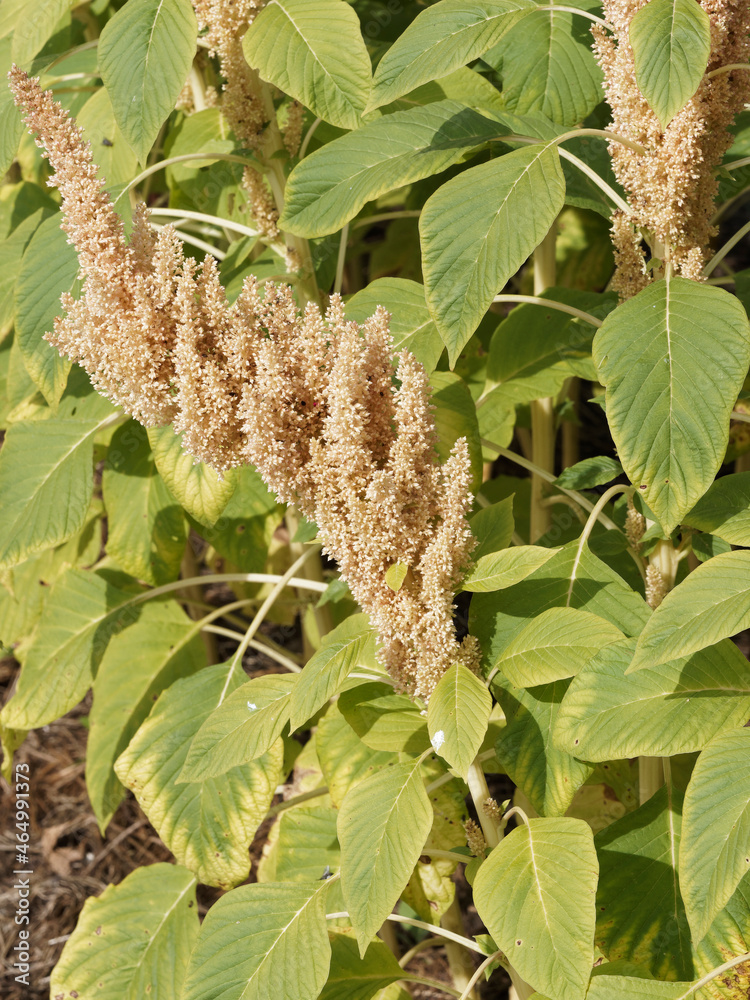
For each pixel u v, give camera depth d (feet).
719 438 4.49
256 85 5.12
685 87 4.49
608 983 4.60
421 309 5.06
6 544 5.22
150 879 5.37
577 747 4.64
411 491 4.62
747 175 5.30
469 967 5.61
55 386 5.06
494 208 4.62
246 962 4.75
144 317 4.62
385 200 7.89
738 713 4.62
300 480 4.61
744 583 4.52
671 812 4.93
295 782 5.78
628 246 4.83
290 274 5.24
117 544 5.72
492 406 5.52
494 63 5.28
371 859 4.56
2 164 5.16
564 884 4.51
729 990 4.69
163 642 5.77
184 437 4.66
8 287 5.49
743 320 4.52
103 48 4.90
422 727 4.85
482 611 4.89
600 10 5.26
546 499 5.72
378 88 4.73
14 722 5.69
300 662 6.70
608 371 4.56
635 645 4.71
